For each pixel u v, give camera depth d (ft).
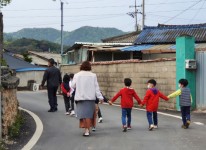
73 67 86.22
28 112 49.26
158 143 30.48
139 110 53.47
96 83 34.27
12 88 34.78
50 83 50.16
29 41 340.59
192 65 51.78
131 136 33.58
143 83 61.62
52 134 34.65
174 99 54.95
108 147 29.04
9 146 29.81
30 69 157.79
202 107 52.24
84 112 33.73
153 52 78.64
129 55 96.07
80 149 28.48
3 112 31.01
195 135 34.01
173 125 39.78
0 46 42.55
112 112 50.49
